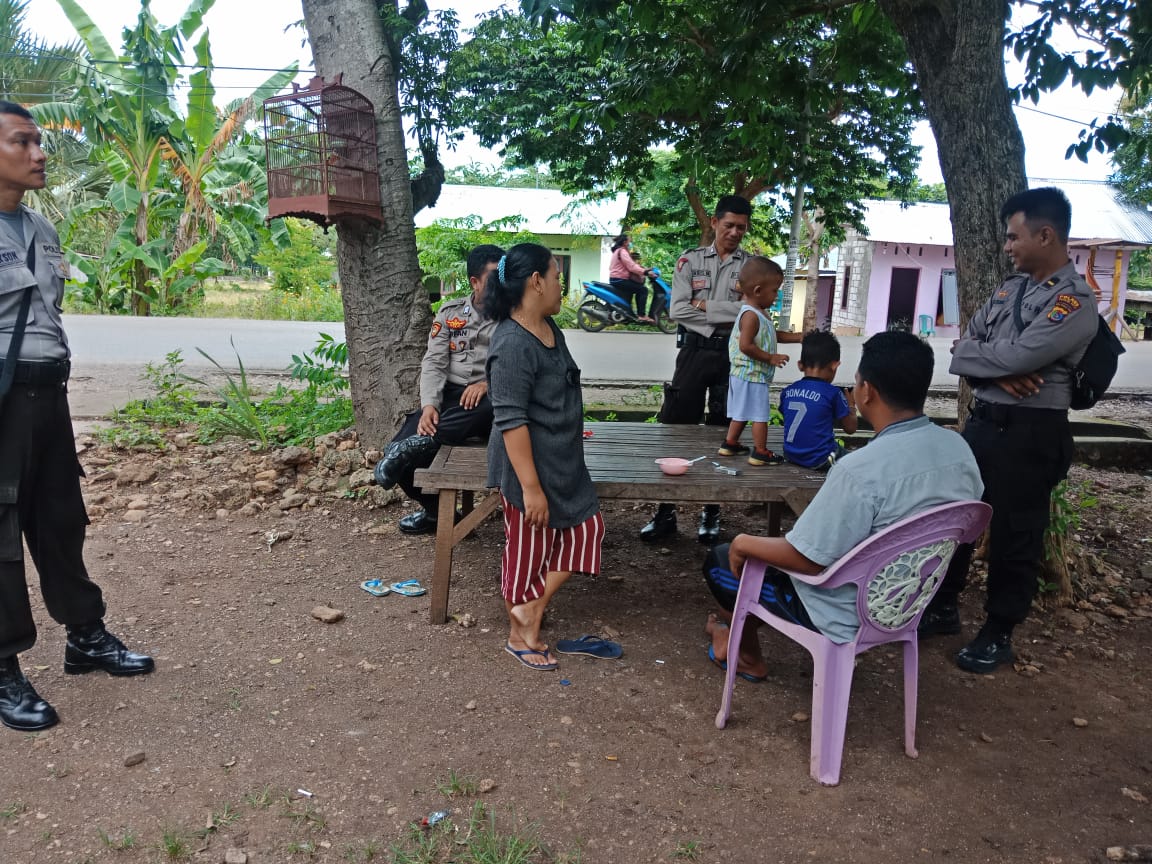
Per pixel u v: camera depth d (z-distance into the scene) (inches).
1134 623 150.6
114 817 93.0
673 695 122.4
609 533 195.2
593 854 89.7
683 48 201.5
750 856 90.3
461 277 695.7
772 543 103.2
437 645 135.6
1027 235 123.5
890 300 916.6
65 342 113.6
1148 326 922.7
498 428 119.3
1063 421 126.8
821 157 514.9
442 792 98.7
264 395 298.0
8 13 644.7
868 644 103.0
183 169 662.5
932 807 99.1
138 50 596.7
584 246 875.4
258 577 161.0
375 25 206.1
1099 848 92.8
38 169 106.0
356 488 204.1
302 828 92.3
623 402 305.4
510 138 520.4
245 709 115.3
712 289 182.2
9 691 110.0
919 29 155.5
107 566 162.6
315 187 193.9
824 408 146.3
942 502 99.2
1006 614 130.6
